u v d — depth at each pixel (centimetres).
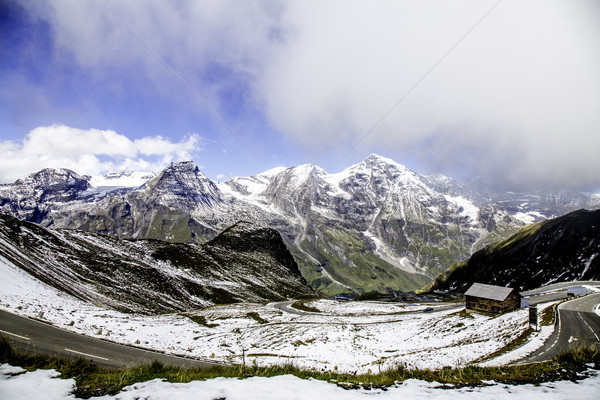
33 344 2533
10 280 5056
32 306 4031
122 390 1345
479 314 8931
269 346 6066
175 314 9194
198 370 1697
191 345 4825
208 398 1255
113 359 2550
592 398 1294
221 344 5566
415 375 1661
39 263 8131
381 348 6044
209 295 14250
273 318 10131
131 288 10731
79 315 4575
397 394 1341
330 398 1267
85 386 1374
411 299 17812
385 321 9912
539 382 1534
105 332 3834
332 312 12875
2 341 1644
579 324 4956
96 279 10025
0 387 1270
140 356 2827
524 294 12850
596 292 10944
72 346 2716
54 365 1574
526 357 3391
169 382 1462
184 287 13775
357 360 4850
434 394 1346
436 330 7431
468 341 5400
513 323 5828
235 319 9262
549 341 4019
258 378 1548
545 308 6750
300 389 1378
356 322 9862
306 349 5922
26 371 1478
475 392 1375
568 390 1396
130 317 6169
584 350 2000
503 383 1520
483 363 3228
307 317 10912
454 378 1611
